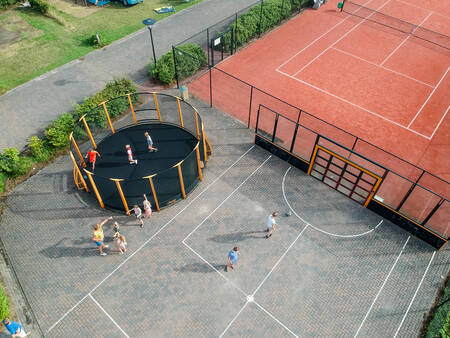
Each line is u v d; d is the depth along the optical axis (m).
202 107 23.08
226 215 16.94
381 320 13.49
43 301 13.99
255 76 25.83
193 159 18.31
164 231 16.28
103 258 15.31
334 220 16.78
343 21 32.88
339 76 25.83
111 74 25.88
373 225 16.61
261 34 31.02
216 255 15.40
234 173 18.89
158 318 13.48
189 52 25.17
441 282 14.59
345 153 17.31
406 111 22.73
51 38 29.36
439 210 15.38
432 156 19.70
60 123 20.09
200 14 33.34
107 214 17.02
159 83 25.22
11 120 21.97
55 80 25.16
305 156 18.48
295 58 27.80
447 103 23.42
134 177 18.44
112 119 22.03
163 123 21.75
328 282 14.55
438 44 29.50
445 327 12.91
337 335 13.10
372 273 14.86
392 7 35.47
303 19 33.28
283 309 13.75
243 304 13.88
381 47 29.14
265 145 19.92
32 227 16.52
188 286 14.40
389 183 17.45
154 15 33.00
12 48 28.11
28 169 19.03
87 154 18.92
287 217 16.88
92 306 13.84
